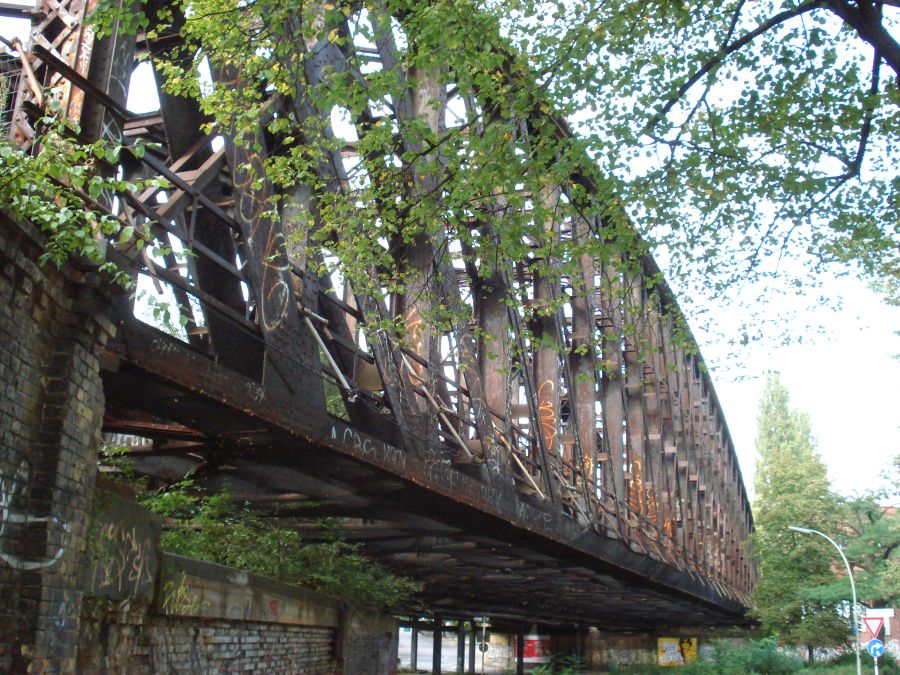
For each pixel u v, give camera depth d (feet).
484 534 60.90
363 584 57.77
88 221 24.23
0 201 21.98
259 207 36.22
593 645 203.62
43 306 24.85
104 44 29.84
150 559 30.30
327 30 36.60
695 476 115.75
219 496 44.80
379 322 42.11
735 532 159.53
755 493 182.39
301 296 39.42
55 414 25.07
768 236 44.50
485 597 114.73
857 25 35.55
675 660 193.98
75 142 24.76
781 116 40.37
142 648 30.58
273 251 36.73
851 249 44.65
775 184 42.24
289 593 44.52
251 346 36.40
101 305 26.94
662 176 41.78
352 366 43.70
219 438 41.39
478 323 59.47
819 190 41.55
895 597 127.75
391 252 49.88
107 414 41.88
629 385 92.43
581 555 70.69
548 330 68.85
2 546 23.13
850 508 158.10
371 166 40.11
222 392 32.71
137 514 29.55
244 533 46.73
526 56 38.88
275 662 43.55
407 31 37.32
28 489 24.34
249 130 34.86
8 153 22.34
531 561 76.48
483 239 42.63
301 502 50.72
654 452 96.73
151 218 30.63
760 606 160.45
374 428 45.01
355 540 63.93
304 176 39.52
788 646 164.25
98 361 27.22
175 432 41.81
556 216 42.06
